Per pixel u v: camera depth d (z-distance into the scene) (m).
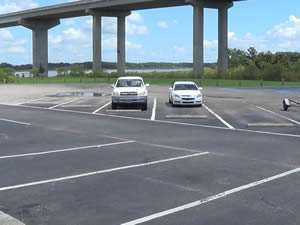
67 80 75.12
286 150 12.09
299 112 23.03
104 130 16.19
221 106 26.67
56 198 7.49
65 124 17.98
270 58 95.44
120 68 94.25
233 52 103.00
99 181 8.62
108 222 6.34
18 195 7.67
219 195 7.65
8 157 11.02
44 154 11.43
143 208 6.95
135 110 23.72
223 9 79.00
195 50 75.94
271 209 6.88
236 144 13.09
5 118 20.16
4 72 72.62
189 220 6.39
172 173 9.29
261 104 28.11
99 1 87.12
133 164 10.19
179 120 19.55
